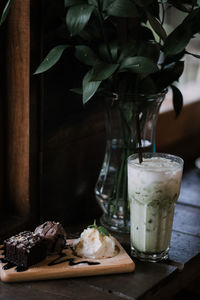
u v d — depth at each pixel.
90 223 1.09
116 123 1.00
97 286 0.85
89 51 0.97
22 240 0.88
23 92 0.97
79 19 0.92
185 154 1.45
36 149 1.00
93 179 1.14
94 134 1.12
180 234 1.04
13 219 1.03
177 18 1.41
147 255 0.93
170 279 0.89
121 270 0.88
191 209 1.16
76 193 1.10
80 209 1.12
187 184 1.29
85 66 1.06
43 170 1.02
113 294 0.83
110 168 1.02
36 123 0.99
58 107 1.02
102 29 0.94
